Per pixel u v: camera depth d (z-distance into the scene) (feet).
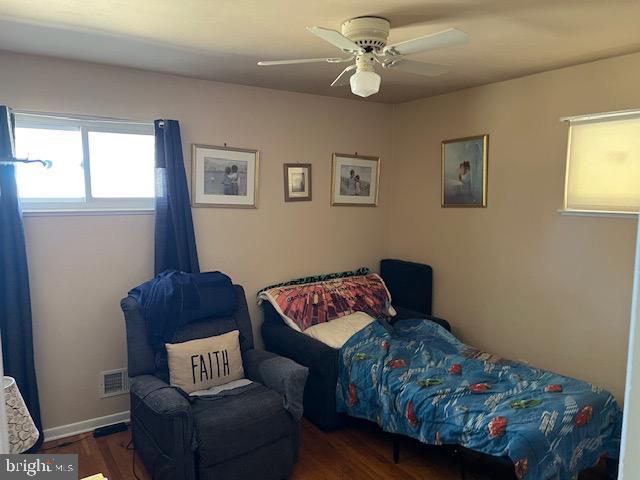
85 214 10.07
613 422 8.23
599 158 9.84
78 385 10.26
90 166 10.25
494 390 8.71
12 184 9.00
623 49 8.92
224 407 8.23
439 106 13.24
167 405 7.57
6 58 9.06
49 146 9.83
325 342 10.99
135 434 9.11
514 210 11.51
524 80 11.07
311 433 10.47
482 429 7.55
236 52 9.10
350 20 7.29
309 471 9.00
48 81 9.48
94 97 9.97
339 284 13.05
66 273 9.96
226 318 10.39
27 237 9.49
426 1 6.61
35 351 9.73
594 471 9.12
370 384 9.71
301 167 13.03
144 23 7.50
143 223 10.80
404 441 10.09
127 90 10.33
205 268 11.71
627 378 1.67
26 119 9.48
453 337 11.64
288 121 12.69
